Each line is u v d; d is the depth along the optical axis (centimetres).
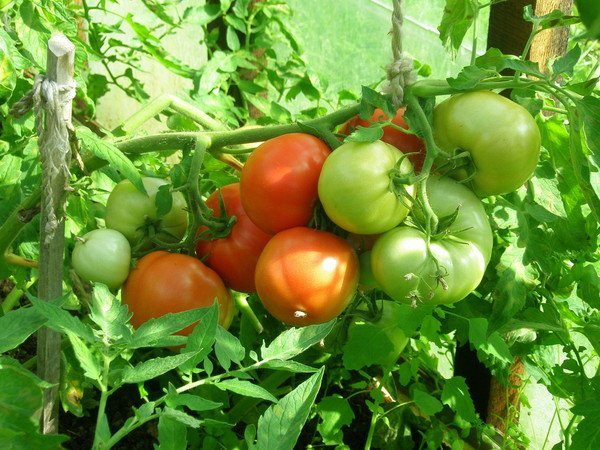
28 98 61
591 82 61
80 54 96
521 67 61
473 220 61
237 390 55
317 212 63
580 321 89
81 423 97
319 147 64
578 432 68
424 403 82
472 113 60
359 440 99
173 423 53
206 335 55
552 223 78
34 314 52
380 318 77
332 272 61
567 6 87
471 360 99
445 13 74
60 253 65
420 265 59
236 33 132
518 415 101
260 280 62
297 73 129
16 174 91
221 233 70
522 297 76
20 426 47
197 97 121
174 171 70
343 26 171
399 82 61
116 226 71
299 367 56
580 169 63
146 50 129
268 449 50
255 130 70
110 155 67
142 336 54
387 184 58
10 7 92
